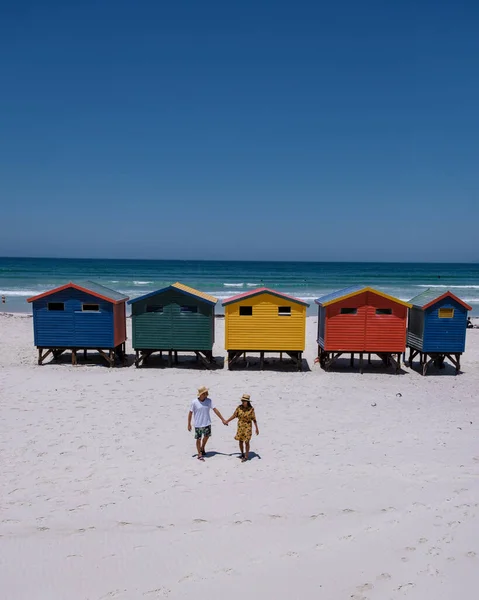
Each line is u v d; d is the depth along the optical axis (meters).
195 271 104.88
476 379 18.98
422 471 9.77
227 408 14.65
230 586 6.17
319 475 9.62
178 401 15.21
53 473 9.73
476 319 35.62
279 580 6.27
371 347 19.33
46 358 21.27
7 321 31.08
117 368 19.58
